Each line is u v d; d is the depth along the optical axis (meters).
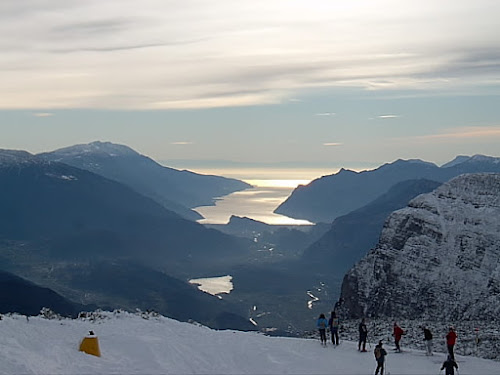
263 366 36.75
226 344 41.88
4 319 39.12
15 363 29.27
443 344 44.12
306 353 40.47
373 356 39.62
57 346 34.62
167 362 35.47
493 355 40.38
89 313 48.72
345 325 56.25
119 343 38.06
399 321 56.66
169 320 49.59
